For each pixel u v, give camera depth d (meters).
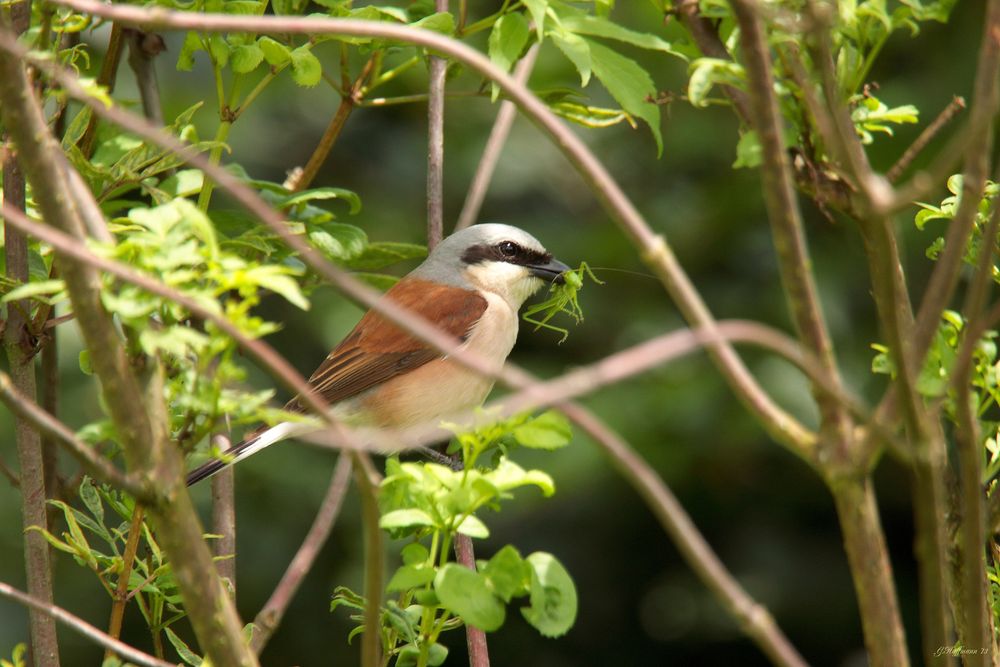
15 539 12.58
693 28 5.18
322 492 13.26
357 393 9.16
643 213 14.20
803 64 4.52
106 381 3.88
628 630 14.95
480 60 3.85
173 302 3.89
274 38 6.62
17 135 3.78
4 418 12.63
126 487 3.89
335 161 14.59
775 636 3.55
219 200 8.38
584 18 6.36
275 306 13.75
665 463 13.26
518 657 14.73
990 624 4.73
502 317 9.47
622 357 3.41
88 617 12.84
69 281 3.82
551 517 14.88
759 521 14.56
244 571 13.26
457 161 14.55
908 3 4.96
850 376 13.05
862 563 3.81
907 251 12.41
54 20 5.74
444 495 4.17
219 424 4.79
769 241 14.07
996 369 4.97
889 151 12.69
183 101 13.20
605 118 8.27
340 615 13.62
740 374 3.85
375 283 7.59
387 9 6.35
